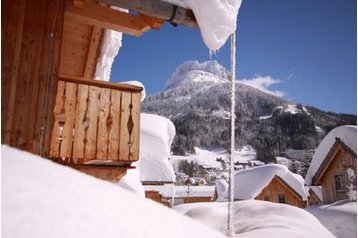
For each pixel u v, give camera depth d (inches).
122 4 173.0
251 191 1059.9
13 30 171.3
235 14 191.5
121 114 220.7
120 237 44.7
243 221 209.2
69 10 196.2
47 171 51.4
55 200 44.5
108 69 319.9
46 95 174.1
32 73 172.6
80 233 41.1
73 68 336.2
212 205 270.7
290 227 182.5
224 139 7086.6
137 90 228.7
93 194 51.6
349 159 760.3
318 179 832.9
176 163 5093.5
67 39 290.8
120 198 55.9
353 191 732.7
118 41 309.1
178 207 295.9
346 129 781.9
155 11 179.3
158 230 52.4
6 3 172.1
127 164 233.8
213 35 184.1
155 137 636.7
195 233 59.9
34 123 168.7
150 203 63.9
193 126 7652.6
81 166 218.8
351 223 583.2
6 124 161.5
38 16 179.5
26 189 43.7
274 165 1120.2
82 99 211.3
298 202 1096.2
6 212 38.2
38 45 176.7
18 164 49.4
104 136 212.5
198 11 183.3
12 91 165.6
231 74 190.4
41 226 38.7
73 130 204.8
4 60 166.1
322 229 206.1
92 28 280.7
